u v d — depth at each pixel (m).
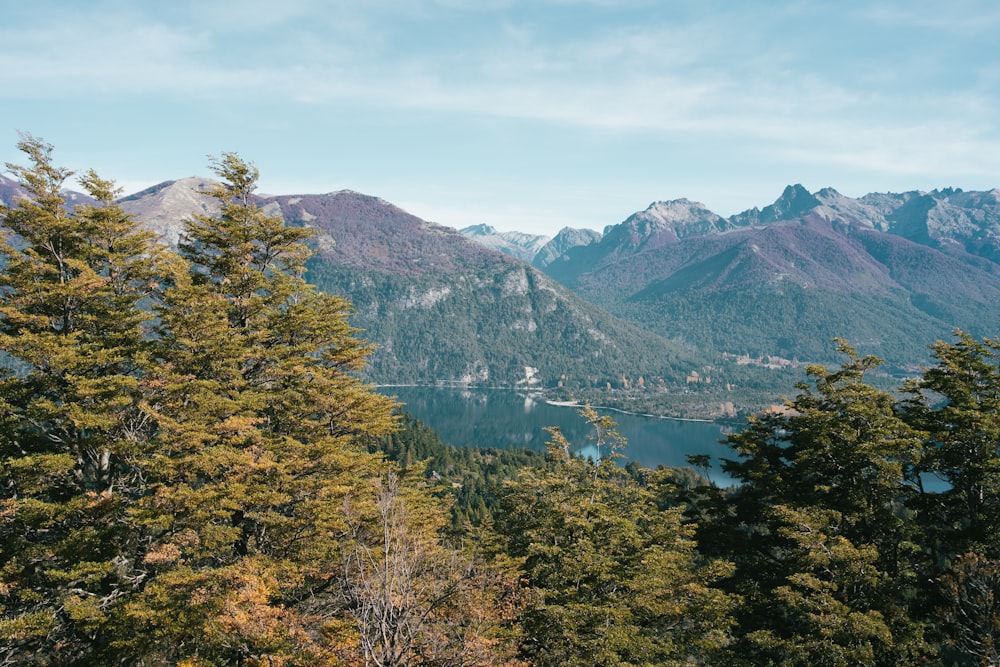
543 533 25.08
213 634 15.85
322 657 15.55
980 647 18.72
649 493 26.83
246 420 21.25
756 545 25.94
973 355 25.86
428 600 14.08
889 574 22.47
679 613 20.06
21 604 19.47
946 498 24.50
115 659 18.09
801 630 22.55
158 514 18.45
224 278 26.95
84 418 19.75
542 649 19.91
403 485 25.53
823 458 25.12
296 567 20.11
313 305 29.56
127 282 25.48
